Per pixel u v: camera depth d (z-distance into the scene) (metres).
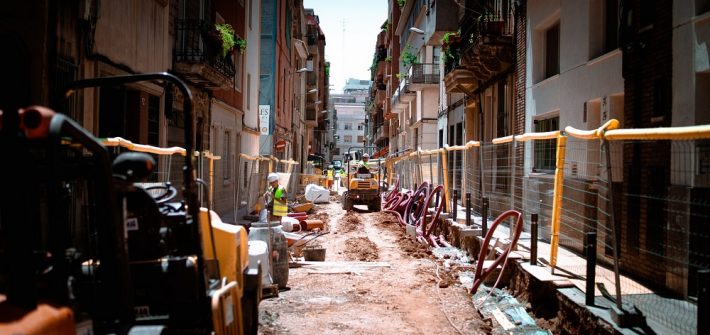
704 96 7.18
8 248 2.66
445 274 10.91
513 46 16.45
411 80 34.75
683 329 5.55
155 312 4.20
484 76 19.81
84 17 8.75
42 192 3.73
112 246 3.23
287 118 41.94
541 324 7.80
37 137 2.69
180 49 14.71
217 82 16.16
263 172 21.38
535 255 9.11
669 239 6.99
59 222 3.45
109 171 3.15
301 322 7.55
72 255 3.62
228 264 5.26
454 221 15.33
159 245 4.27
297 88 51.06
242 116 23.83
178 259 4.21
